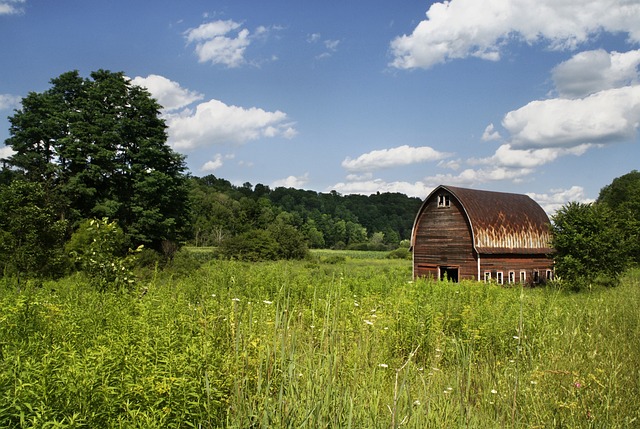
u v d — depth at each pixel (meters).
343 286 15.09
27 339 5.66
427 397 5.18
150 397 4.33
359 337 6.65
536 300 12.23
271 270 16.53
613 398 5.59
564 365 6.53
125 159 51.59
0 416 3.78
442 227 38.06
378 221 175.88
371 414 4.51
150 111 52.84
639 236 29.70
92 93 50.75
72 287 11.27
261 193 191.75
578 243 28.64
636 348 7.47
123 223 48.41
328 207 176.88
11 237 20.17
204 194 117.88
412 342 8.96
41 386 4.05
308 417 4.28
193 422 4.38
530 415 5.44
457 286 19.16
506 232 37.59
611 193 97.94
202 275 16.58
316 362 5.29
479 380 6.43
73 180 46.59
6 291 9.86
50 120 48.75
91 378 4.27
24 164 48.12
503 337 9.41
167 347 5.11
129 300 8.57
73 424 3.79
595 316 9.16
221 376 4.82
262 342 5.30
